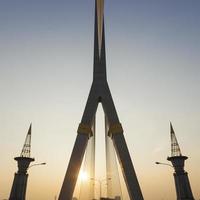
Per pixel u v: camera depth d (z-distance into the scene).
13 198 77.62
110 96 72.81
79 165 64.19
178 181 82.75
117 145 66.06
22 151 89.00
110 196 91.62
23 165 82.75
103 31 83.81
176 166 84.62
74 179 62.09
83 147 66.25
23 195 79.69
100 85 74.62
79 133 67.69
